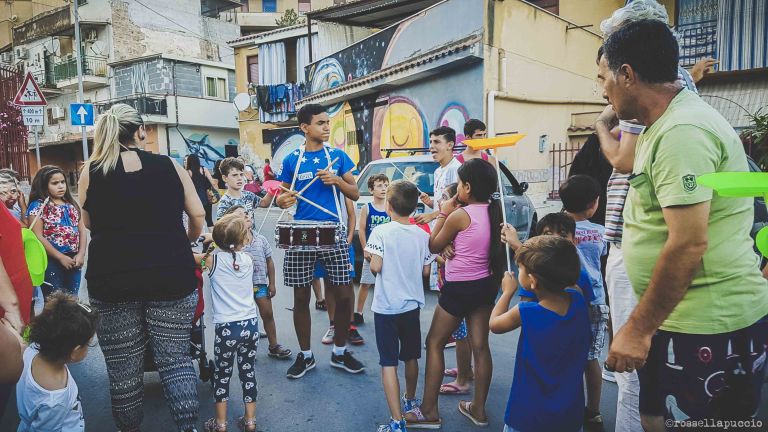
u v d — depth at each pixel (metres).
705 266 1.59
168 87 25.50
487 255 2.96
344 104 15.83
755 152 7.08
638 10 2.27
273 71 21.64
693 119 1.55
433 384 3.00
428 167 6.39
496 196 3.08
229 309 2.99
